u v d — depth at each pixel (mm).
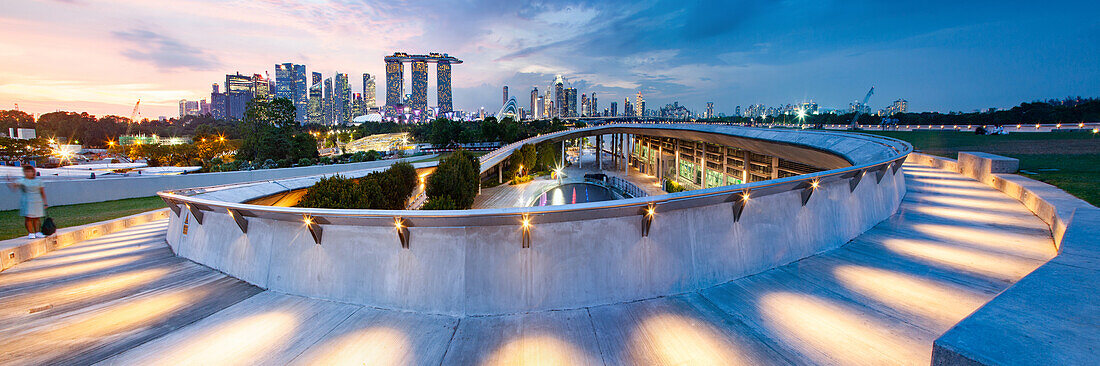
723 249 6742
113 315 6094
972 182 13281
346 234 6531
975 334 2863
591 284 6141
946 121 82375
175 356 4848
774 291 6082
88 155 98812
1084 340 2666
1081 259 4242
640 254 6316
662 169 79562
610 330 5332
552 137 85250
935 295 5352
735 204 6758
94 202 25359
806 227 7457
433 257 6102
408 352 4930
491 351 4898
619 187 64125
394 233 6262
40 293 7117
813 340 4621
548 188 60094
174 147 74188
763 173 46062
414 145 127250
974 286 5484
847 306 5348
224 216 8297
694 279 6520
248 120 64625
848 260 6938
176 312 6199
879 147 19562
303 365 4652
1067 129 50500
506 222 5879
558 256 6062
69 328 5633
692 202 6406
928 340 4355
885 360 4090
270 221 7285
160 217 18000
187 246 9484
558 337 5199
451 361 4688
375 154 63719
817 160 31078
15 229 13977
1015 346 2650
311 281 6754
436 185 31062
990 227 8047
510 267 5988
